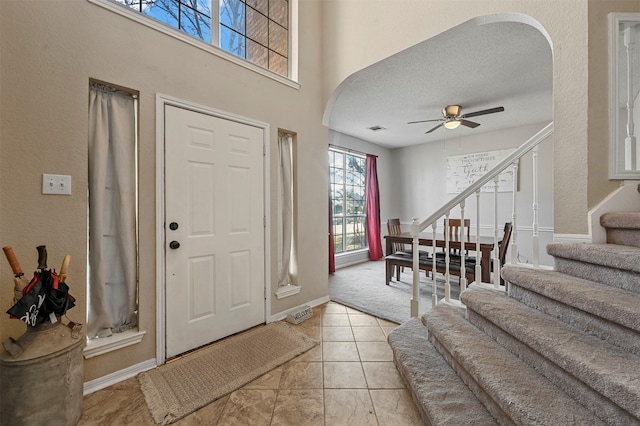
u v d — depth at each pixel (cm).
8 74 137
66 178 153
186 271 201
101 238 169
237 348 208
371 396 156
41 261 132
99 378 163
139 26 178
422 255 379
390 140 557
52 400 127
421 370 151
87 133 161
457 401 127
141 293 180
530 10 170
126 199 178
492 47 240
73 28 155
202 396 156
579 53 155
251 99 239
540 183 431
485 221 491
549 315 132
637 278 117
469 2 191
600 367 91
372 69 262
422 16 216
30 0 142
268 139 252
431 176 571
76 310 157
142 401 153
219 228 220
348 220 548
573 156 159
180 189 198
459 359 133
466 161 520
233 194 229
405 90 325
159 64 187
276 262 262
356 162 564
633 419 83
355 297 325
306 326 249
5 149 137
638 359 96
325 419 140
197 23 217
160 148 188
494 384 110
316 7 295
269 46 269
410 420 138
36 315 126
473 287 196
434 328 164
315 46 294
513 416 98
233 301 229
